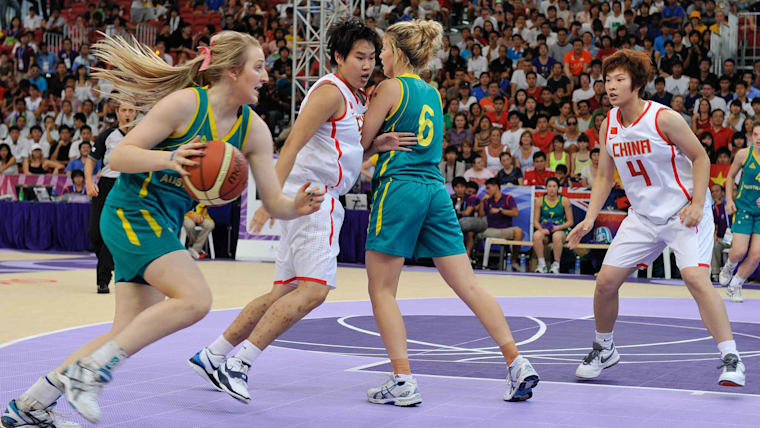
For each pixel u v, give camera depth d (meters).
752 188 8.80
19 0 22.67
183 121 3.05
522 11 17.94
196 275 3.10
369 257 4.12
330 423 3.57
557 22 17.14
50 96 18.66
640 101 4.56
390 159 4.09
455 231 4.18
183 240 14.23
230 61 3.08
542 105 15.20
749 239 9.12
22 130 17.53
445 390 4.32
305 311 3.96
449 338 6.19
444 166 14.21
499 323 4.07
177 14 20.64
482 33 17.62
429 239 4.15
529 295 9.50
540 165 13.70
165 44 20.02
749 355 5.57
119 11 21.31
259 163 3.28
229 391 3.89
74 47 20.94
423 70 4.26
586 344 6.00
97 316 6.93
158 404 3.85
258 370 4.80
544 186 13.30
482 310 4.09
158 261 3.08
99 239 8.40
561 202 12.88
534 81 15.64
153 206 3.13
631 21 16.44
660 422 3.64
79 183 15.25
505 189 13.31
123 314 3.22
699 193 4.44
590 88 15.22
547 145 14.34
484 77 15.93
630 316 7.69
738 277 9.06
